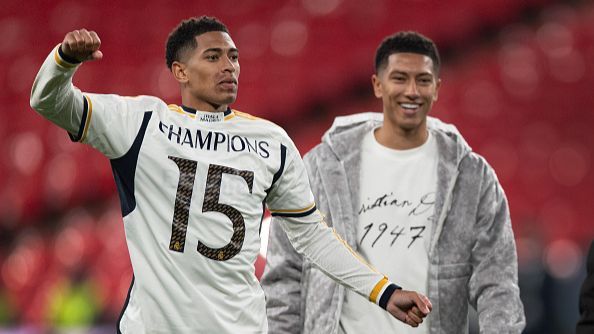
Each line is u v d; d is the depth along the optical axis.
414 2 42.34
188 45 11.02
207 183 10.48
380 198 13.31
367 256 13.13
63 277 34.59
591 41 40.41
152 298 10.21
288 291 13.38
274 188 11.20
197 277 10.31
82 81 42.81
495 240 13.22
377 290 11.17
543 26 40.84
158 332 10.16
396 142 13.48
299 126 41.44
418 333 12.88
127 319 10.36
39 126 41.28
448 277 13.05
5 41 44.28
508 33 41.03
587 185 38.16
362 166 13.53
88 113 10.08
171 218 10.30
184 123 10.77
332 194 13.36
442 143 13.47
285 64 42.31
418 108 13.27
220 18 43.66
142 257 10.33
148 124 10.48
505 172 38.66
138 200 10.38
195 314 10.20
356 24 42.53
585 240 37.09
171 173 10.38
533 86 40.12
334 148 13.57
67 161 39.91
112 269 35.38
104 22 44.22
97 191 39.09
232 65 10.96
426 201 13.24
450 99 40.22
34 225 39.19
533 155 38.91
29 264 37.38
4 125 42.03
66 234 38.06
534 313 25.61
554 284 25.66
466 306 13.30
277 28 43.00
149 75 42.81
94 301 31.42
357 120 14.11
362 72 41.84
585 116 39.44
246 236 10.61
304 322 13.32
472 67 40.78
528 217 37.84
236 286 10.54
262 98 41.84
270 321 13.32
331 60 42.16
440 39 41.53
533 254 30.55
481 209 13.30
